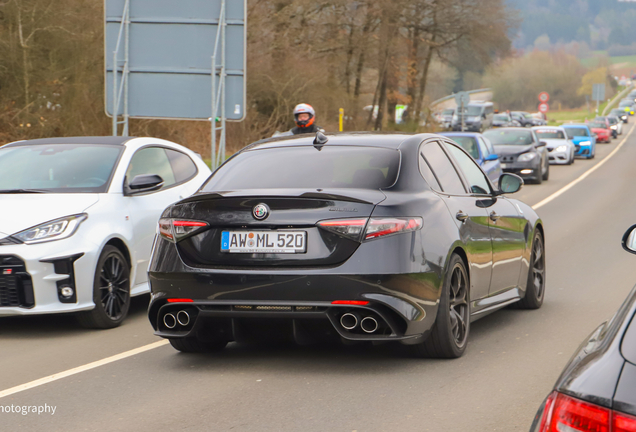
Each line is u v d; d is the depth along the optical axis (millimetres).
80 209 12055
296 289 8734
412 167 9797
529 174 42688
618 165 59812
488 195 11617
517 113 153000
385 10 67812
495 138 45250
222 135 28984
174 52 29062
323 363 9758
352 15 65500
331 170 9719
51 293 11484
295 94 58062
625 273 16688
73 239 11695
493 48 83500
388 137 10445
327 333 9039
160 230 9500
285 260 8836
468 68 86562
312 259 8773
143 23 29031
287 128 58625
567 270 17281
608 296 14180
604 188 40406
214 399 8312
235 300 8930
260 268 8891
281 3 59594
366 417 7574
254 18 57625
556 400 3746
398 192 9281
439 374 9125
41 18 38125
